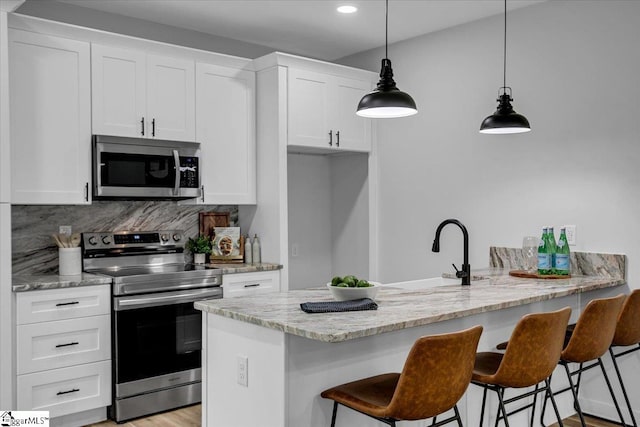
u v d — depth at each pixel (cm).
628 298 295
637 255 338
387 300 265
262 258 441
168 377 366
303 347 222
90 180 362
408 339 258
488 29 409
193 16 410
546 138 378
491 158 408
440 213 441
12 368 311
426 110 450
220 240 437
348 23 425
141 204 419
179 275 371
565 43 367
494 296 278
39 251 373
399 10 396
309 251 522
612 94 347
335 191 528
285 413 216
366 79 481
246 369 234
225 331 246
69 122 351
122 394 346
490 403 296
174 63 396
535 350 228
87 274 366
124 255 401
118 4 386
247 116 437
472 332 200
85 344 338
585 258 358
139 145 379
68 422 336
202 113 411
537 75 382
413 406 192
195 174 404
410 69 462
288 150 478
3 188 303
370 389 217
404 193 468
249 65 437
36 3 373
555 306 335
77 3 383
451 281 365
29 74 335
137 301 351
